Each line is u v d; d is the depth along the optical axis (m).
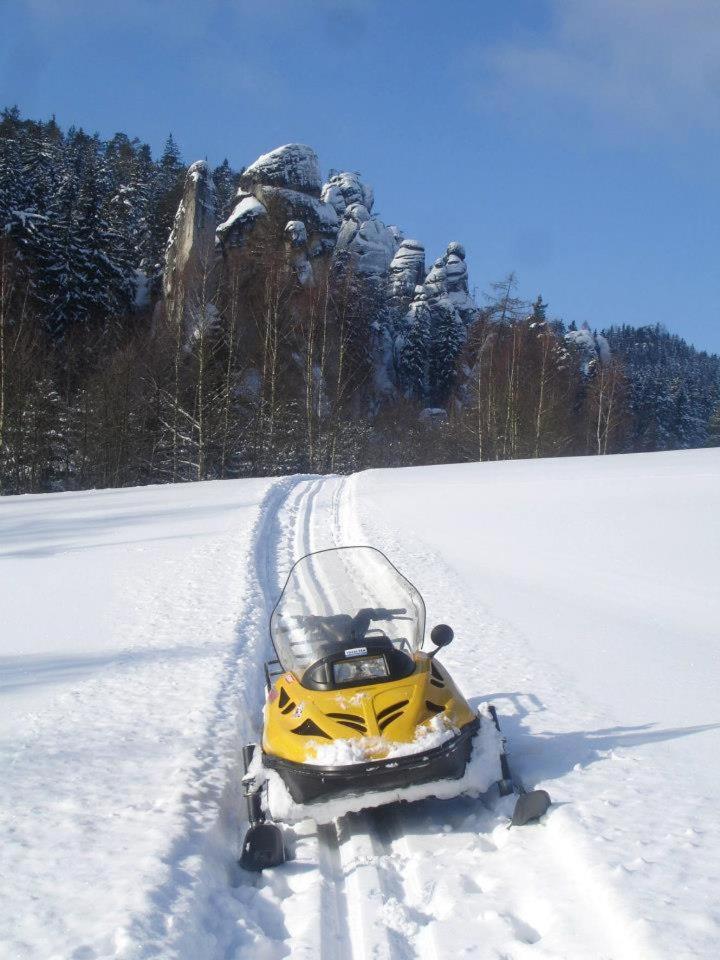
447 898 3.70
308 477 29.09
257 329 46.41
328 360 52.59
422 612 5.51
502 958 3.18
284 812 4.36
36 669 8.02
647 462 26.02
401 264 82.06
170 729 6.15
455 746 4.42
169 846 4.18
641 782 4.68
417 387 72.00
